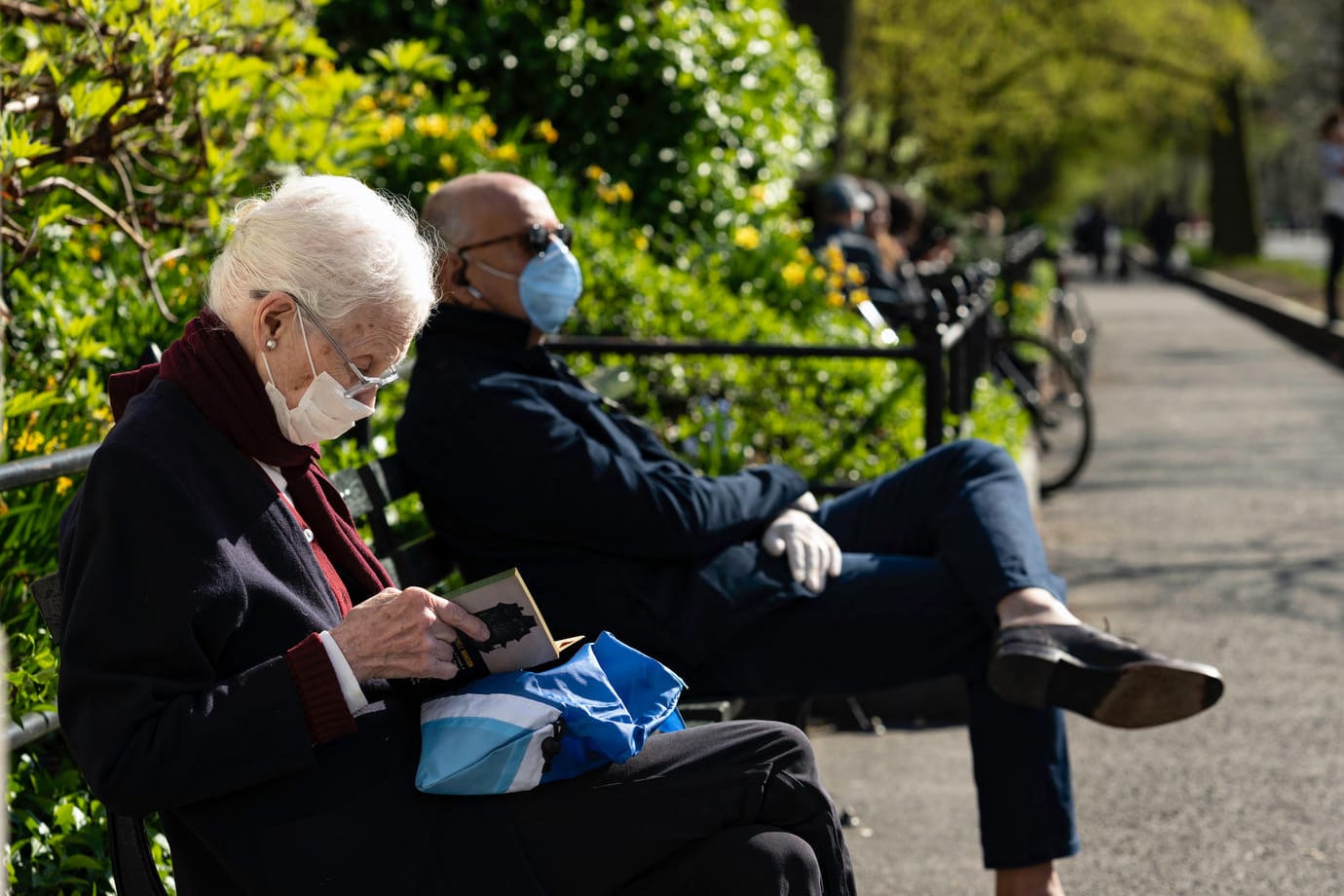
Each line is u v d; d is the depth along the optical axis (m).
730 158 14.59
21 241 6.59
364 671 3.58
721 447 10.34
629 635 5.55
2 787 3.03
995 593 5.32
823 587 5.56
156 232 7.54
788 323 12.57
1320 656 9.97
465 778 3.71
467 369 5.66
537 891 3.70
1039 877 5.47
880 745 8.40
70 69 6.54
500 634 3.87
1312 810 7.34
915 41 41.22
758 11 15.57
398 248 3.70
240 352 3.67
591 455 5.52
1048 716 5.46
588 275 11.58
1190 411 22.02
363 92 8.98
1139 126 59.50
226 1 7.07
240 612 3.54
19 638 5.20
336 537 3.96
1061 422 16.80
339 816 3.64
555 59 13.78
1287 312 35.09
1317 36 75.25
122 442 3.51
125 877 3.86
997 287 22.95
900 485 5.91
